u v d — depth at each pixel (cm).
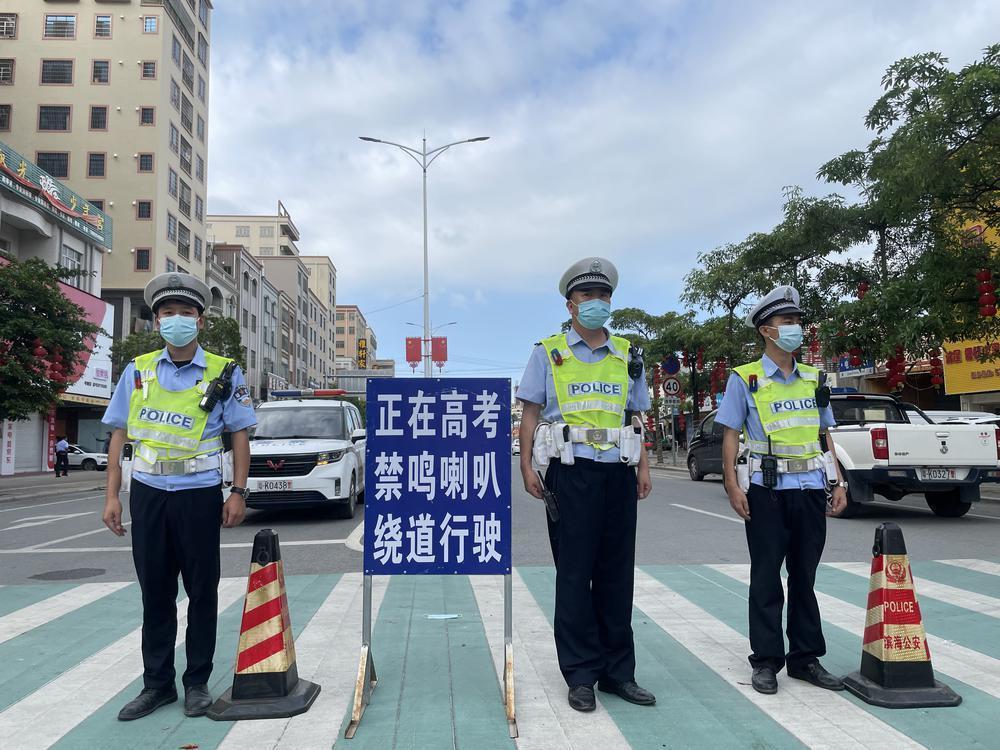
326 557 791
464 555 370
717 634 476
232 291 5078
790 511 381
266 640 356
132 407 357
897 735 317
